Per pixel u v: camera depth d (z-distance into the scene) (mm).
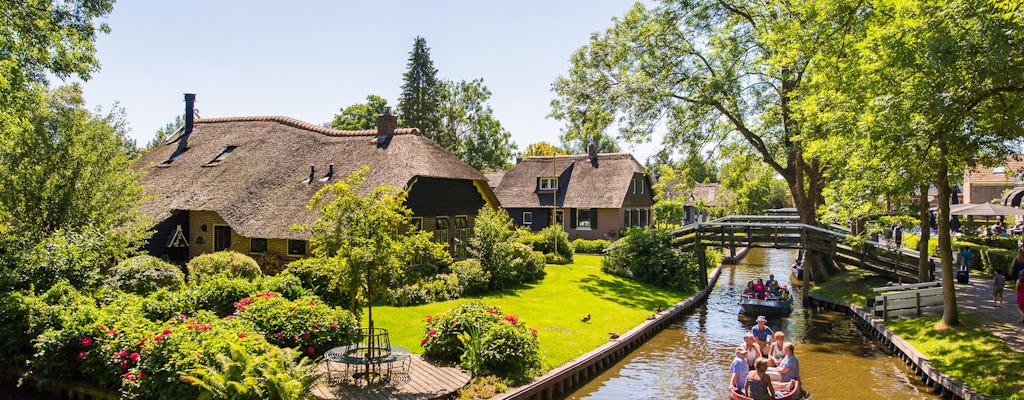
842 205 20594
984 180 46469
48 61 19188
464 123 62312
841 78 15438
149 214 24828
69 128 18109
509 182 47375
